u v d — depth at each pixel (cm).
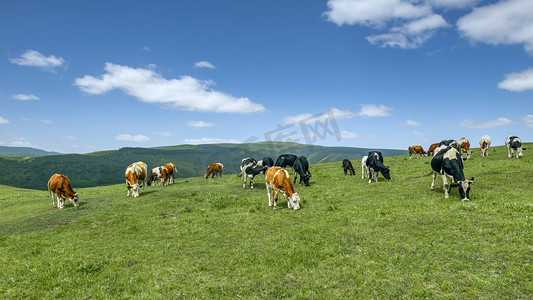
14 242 1021
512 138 2133
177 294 604
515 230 721
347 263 678
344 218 1037
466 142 2523
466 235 734
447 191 1191
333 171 2730
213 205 1466
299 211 1220
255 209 1330
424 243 724
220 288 621
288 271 675
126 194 2017
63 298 624
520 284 512
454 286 537
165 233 1065
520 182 1305
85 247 945
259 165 1995
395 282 574
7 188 3706
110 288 648
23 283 694
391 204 1172
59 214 1446
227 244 905
